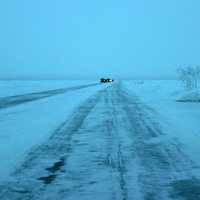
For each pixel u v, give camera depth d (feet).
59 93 146.92
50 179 22.90
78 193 19.94
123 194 19.66
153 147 33.68
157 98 112.06
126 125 49.93
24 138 39.45
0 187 21.18
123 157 29.30
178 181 22.20
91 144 35.40
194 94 100.63
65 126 49.34
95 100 103.86
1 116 62.80
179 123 51.52
